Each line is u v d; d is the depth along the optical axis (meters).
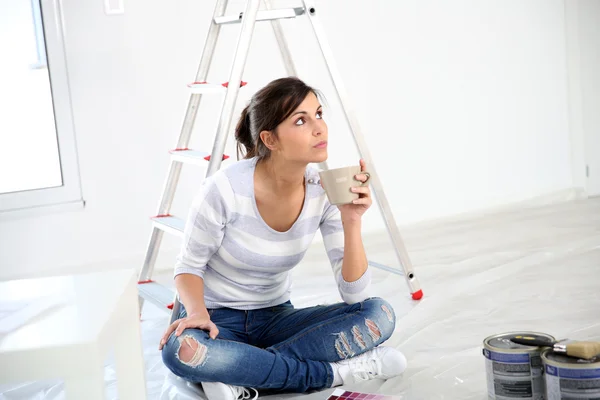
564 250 2.96
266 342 2.02
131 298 1.43
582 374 1.42
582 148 4.10
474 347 2.11
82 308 1.25
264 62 3.54
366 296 2.01
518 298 2.50
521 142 4.07
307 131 1.79
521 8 3.95
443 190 3.96
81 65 3.27
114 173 3.38
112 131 3.35
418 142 3.88
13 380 1.09
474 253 3.16
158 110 3.40
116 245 3.42
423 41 3.81
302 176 1.88
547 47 4.03
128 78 3.34
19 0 3.20
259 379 1.83
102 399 1.12
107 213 3.39
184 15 3.37
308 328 1.93
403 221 3.90
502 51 3.96
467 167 3.99
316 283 2.97
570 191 4.11
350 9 3.66
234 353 1.80
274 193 1.88
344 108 2.59
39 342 1.09
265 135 1.82
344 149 3.77
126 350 1.46
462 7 3.85
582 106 4.07
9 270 3.28
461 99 3.92
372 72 3.74
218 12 2.60
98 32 3.27
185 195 3.49
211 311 2.01
